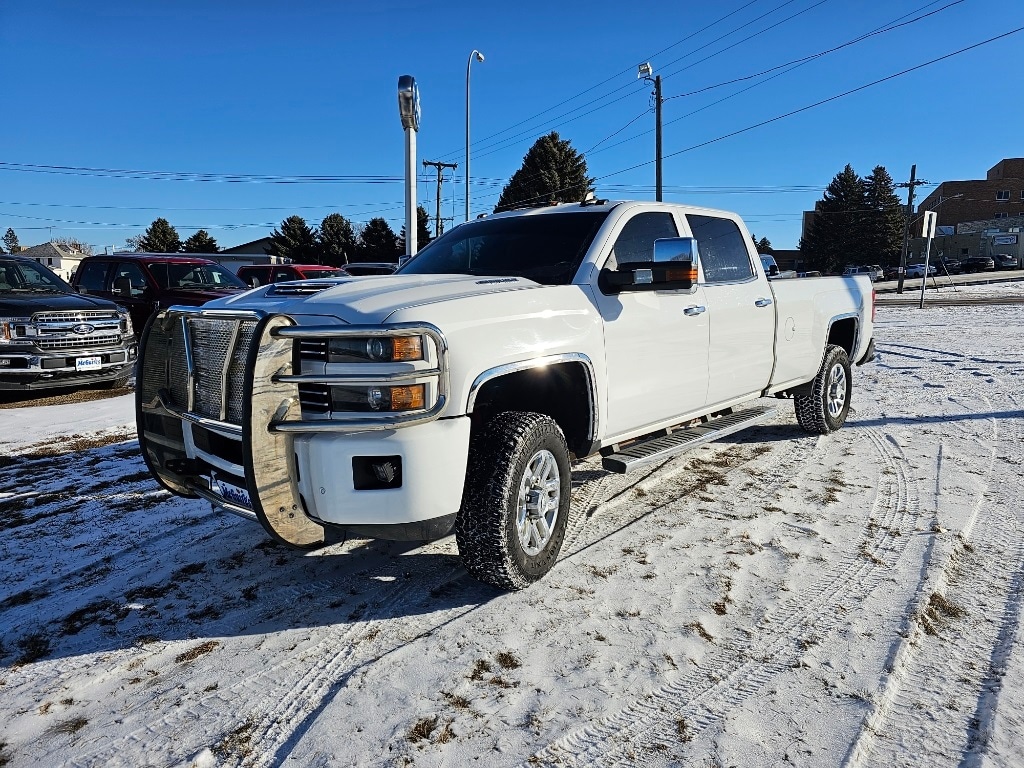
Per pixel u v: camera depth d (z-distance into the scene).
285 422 2.90
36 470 5.72
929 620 3.14
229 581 3.66
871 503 4.62
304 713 2.57
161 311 3.54
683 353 4.46
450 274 4.25
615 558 3.82
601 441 3.97
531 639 3.02
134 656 2.96
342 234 63.22
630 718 2.50
